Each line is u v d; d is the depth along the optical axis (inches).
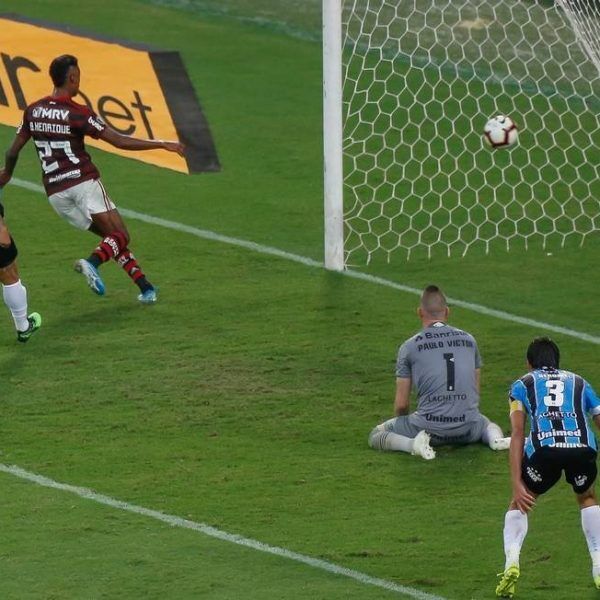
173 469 1393.9
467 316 1861.5
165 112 2672.2
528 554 1219.9
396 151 2506.2
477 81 2819.9
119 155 2529.5
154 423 1509.6
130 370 1656.0
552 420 1159.6
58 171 1807.3
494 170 2444.6
